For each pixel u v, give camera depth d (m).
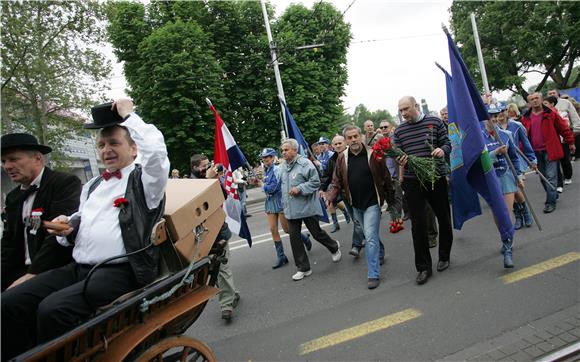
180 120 16.28
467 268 4.44
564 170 7.70
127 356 2.11
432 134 4.26
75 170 24.70
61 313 1.97
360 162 4.54
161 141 2.27
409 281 4.36
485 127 5.20
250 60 18.67
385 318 3.57
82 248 2.34
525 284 3.79
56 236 2.50
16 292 2.21
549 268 4.05
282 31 19.45
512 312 3.32
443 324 3.30
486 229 5.78
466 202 4.63
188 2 18.28
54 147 14.66
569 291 3.51
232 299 4.14
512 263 4.19
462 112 4.29
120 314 1.98
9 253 2.77
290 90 18.98
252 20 20.03
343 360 3.02
